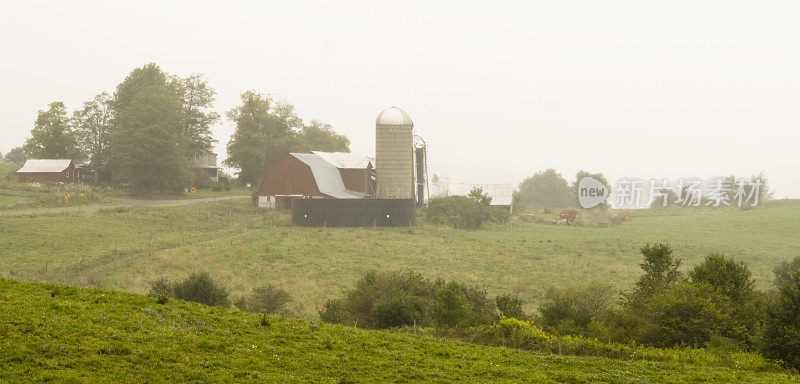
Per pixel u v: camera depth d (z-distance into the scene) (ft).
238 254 254.47
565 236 359.05
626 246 310.04
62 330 84.58
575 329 144.05
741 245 324.60
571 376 96.12
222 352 87.51
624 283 228.22
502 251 291.99
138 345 83.46
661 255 167.84
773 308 124.57
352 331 113.39
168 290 166.71
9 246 237.66
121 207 350.64
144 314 97.71
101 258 231.09
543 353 117.39
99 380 70.28
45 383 67.72
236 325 101.60
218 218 361.10
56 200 359.25
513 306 161.89
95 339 83.20
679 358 116.78
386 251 277.44
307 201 343.46
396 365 93.30
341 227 343.46
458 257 272.10
